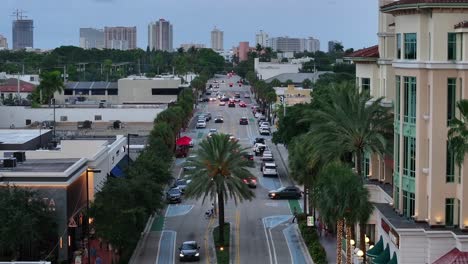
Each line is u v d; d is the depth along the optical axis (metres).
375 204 69.69
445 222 61.09
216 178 80.19
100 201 72.19
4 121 178.88
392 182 76.56
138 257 75.50
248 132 180.88
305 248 78.50
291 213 96.25
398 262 60.47
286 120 117.75
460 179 60.34
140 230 82.00
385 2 79.19
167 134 126.12
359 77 84.00
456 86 60.47
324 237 82.25
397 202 66.94
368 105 72.62
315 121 80.19
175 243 81.31
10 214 65.00
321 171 68.31
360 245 68.44
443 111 60.59
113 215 71.62
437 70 60.34
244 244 80.44
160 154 114.75
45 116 179.12
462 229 59.88
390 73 77.56
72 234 76.31
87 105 196.62
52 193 72.88
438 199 60.94
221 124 196.50
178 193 102.88
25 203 68.12
